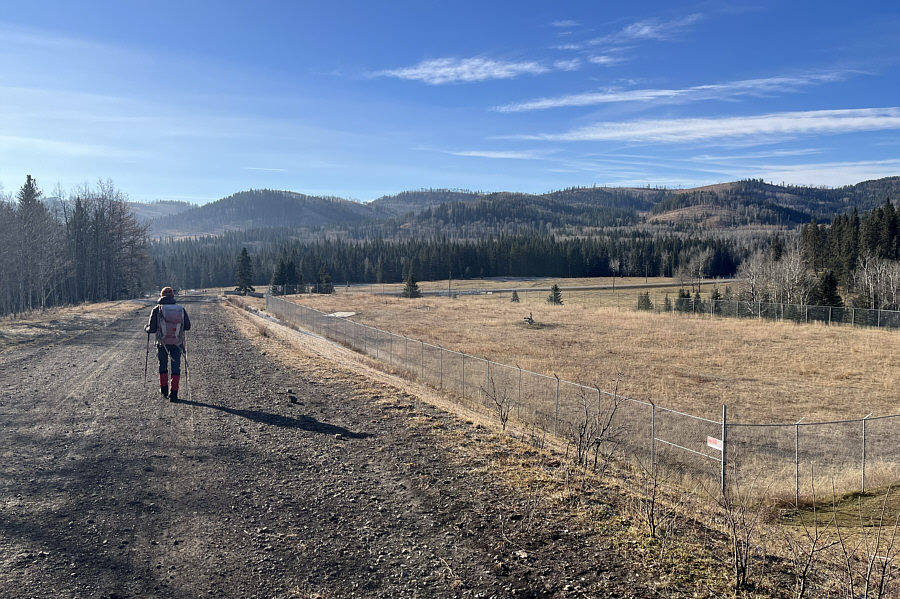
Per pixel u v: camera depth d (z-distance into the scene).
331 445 8.59
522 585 4.57
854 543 7.16
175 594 4.28
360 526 5.71
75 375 14.34
